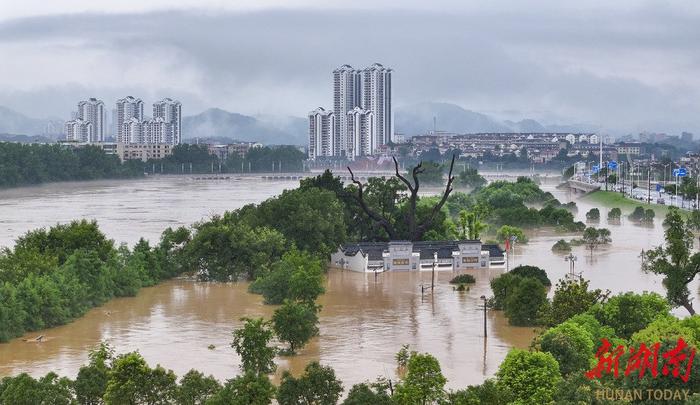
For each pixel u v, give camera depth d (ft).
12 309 620.49
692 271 625.82
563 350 458.50
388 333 622.13
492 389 398.62
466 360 544.62
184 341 601.21
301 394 415.64
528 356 424.87
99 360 441.27
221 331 632.79
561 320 579.07
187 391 415.03
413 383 417.69
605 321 538.06
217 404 398.83
